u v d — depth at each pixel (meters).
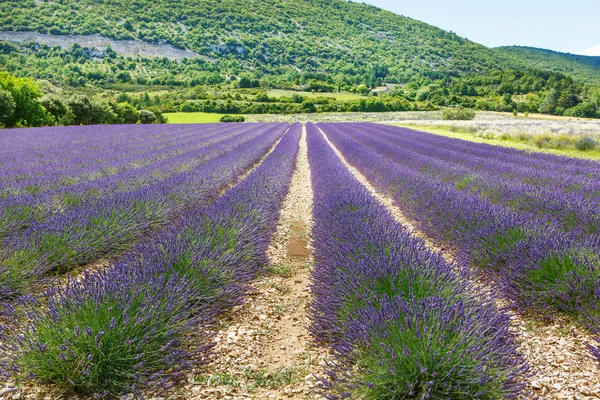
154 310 2.94
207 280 3.84
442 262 3.85
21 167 10.52
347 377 2.57
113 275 3.39
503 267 4.38
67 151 14.62
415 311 2.72
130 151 15.07
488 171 10.91
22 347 2.63
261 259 5.11
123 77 113.06
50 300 3.00
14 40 142.50
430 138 22.84
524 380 2.57
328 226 5.68
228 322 3.70
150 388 2.62
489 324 2.78
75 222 5.14
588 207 5.92
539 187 7.96
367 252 4.06
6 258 4.10
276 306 4.06
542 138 20.36
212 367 2.97
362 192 7.77
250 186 7.94
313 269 4.92
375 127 36.38
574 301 3.53
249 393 2.70
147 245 4.52
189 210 7.25
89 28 161.75
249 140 21.47
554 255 3.95
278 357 3.17
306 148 21.89
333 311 3.40
